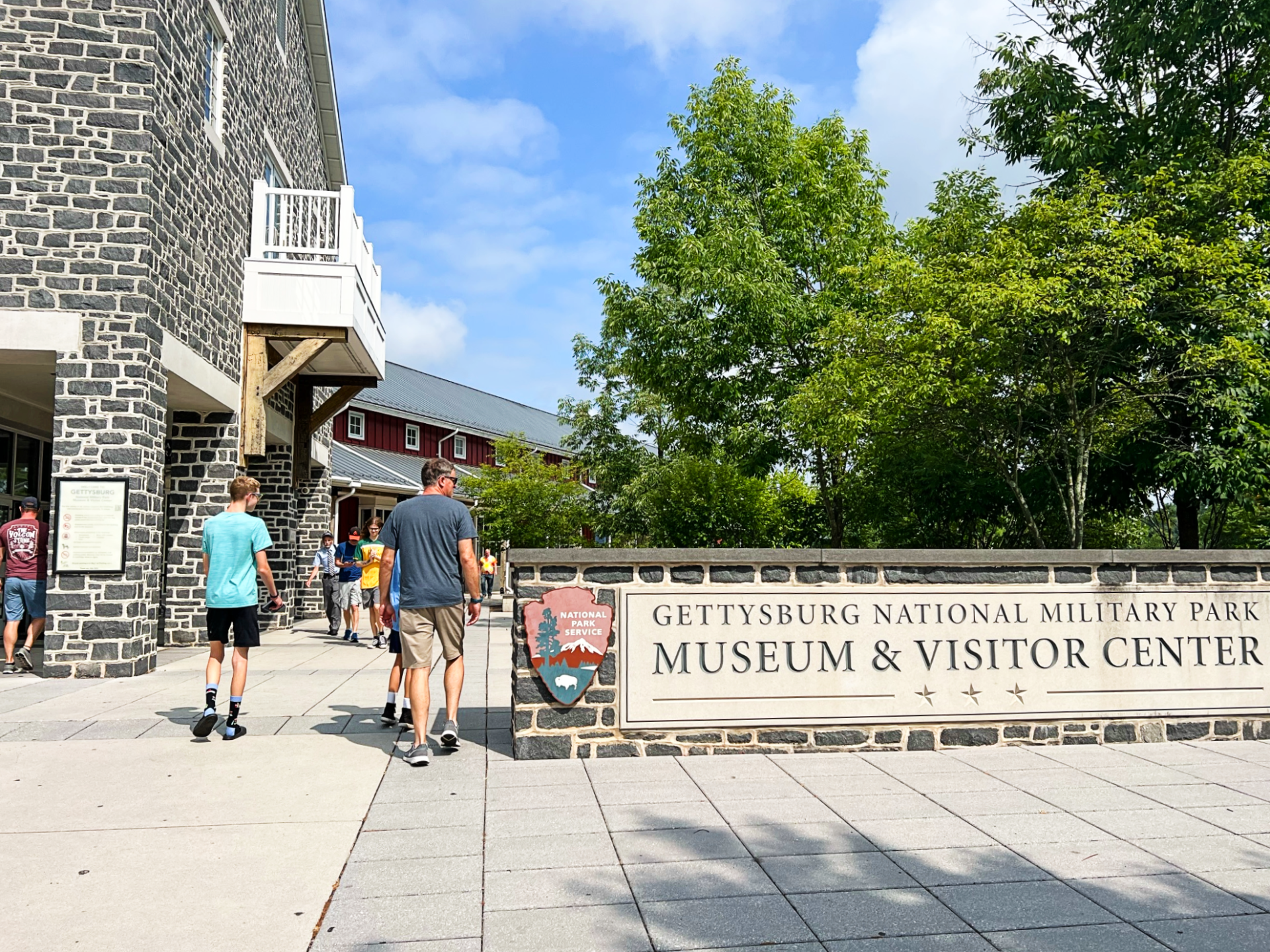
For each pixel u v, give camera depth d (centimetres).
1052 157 1457
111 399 886
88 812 434
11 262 883
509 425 4569
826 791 484
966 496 1534
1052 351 1205
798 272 1762
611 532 2428
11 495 1309
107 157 898
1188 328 1217
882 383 1296
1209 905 331
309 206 1321
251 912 319
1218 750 593
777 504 1969
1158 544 2047
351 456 2644
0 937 297
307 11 1711
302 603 1825
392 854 380
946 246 1416
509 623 1847
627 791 481
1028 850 389
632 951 291
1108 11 1478
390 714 647
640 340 1780
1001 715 602
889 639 595
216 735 612
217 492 1223
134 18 906
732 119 1755
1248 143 1326
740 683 575
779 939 301
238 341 1242
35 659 991
